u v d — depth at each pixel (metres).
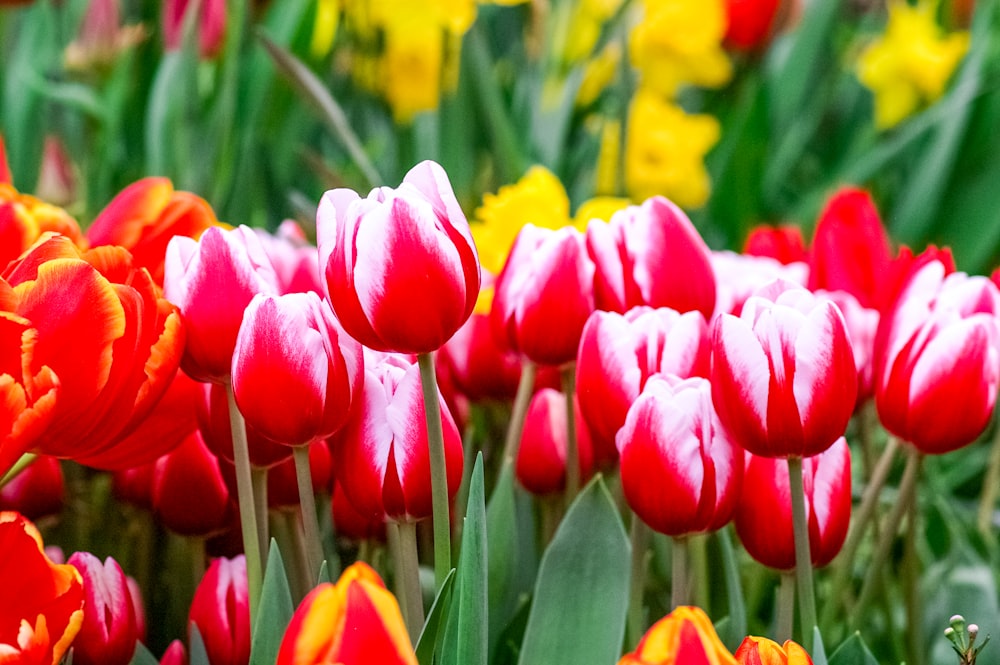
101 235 1.36
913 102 3.53
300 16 2.71
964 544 1.49
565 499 1.42
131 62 2.63
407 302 1.22
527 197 1.73
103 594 1.31
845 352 1.26
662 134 3.08
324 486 1.36
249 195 2.20
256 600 1.29
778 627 1.31
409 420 1.26
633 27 3.16
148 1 2.88
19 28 2.93
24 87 2.55
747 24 3.29
